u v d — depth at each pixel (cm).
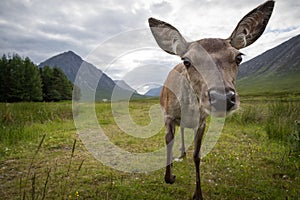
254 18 64
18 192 67
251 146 114
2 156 97
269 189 70
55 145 113
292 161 91
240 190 70
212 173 83
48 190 69
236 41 63
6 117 157
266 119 165
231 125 163
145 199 65
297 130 105
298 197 65
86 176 79
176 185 74
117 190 69
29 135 126
